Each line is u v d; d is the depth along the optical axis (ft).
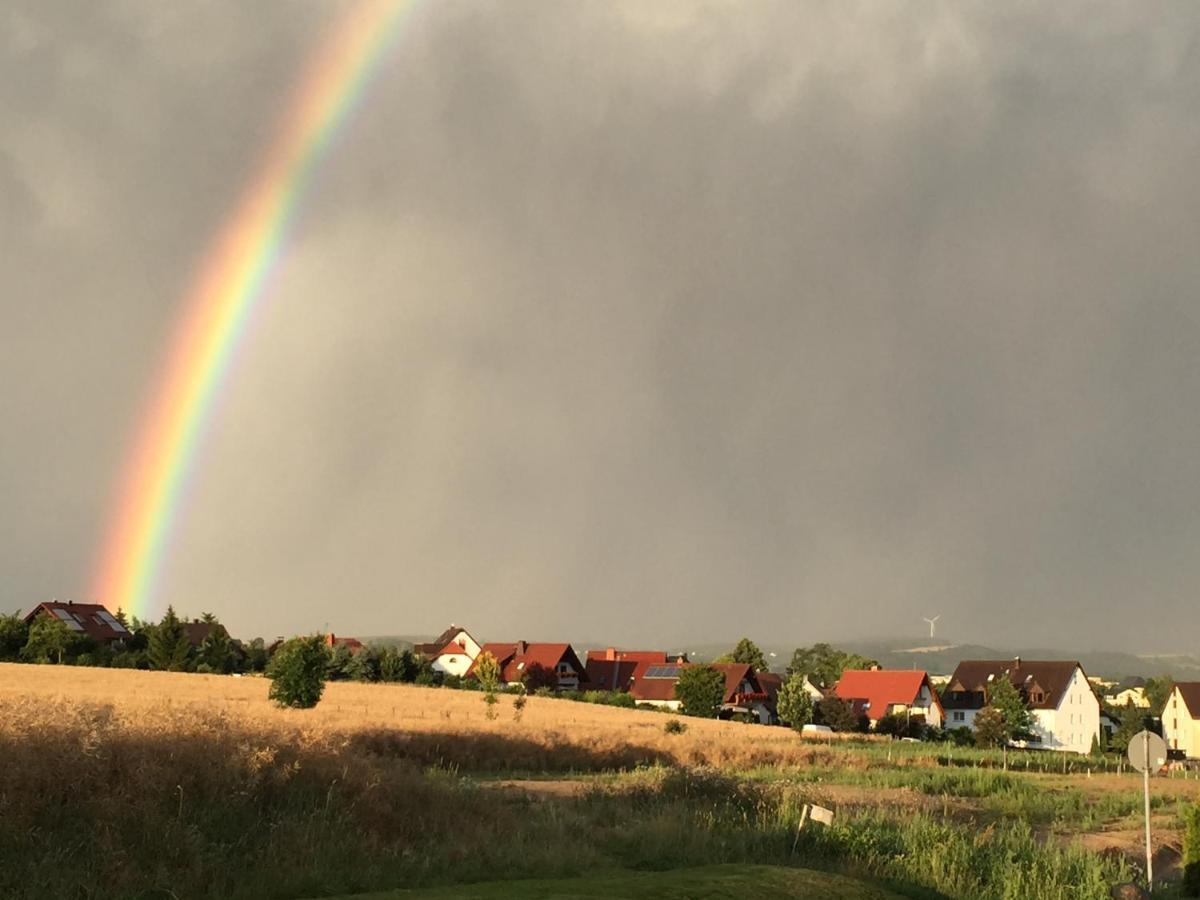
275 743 45.98
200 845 35.04
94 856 32.50
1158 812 109.19
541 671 366.22
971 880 47.96
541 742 126.62
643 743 140.36
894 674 351.25
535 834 48.24
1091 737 357.61
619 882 35.83
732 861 47.57
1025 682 355.15
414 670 341.82
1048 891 47.50
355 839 39.88
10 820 33.14
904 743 233.14
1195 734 358.02
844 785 114.42
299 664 149.18
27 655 289.53
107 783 37.45
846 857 50.06
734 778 70.59
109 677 243.40
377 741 108.99
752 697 351.05
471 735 124.98
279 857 35.99
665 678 372.17
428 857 39.86
